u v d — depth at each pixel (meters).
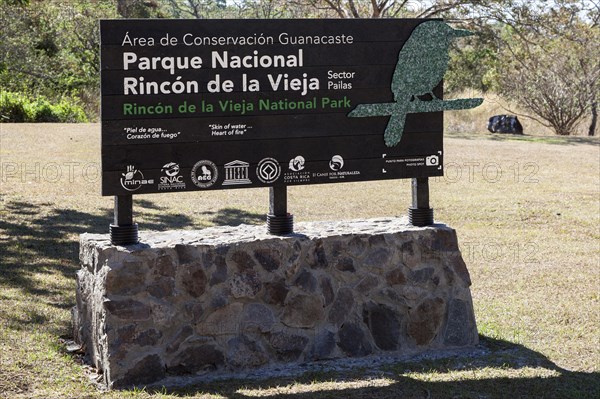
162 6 52.94
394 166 6.20
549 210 12.47
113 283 5.34
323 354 5.89
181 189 5.64
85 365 5.70
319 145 5.98
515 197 13.44
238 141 5.76
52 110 25.34
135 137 5.51
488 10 27.94
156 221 10.85
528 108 31.88
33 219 10.49
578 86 30.14
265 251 5.77
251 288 5.71
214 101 5.68
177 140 5.61
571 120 30.81
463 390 5.32
